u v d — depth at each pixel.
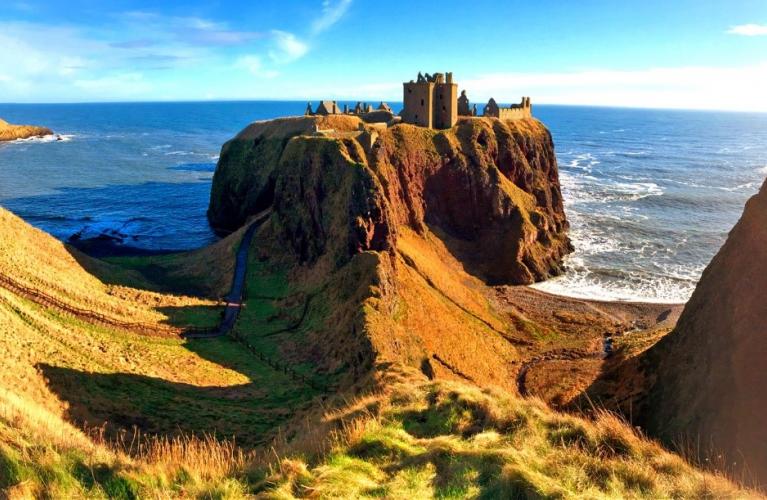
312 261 83.25
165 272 88.25
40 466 12.55
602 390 51.62
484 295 92.25
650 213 151.38
